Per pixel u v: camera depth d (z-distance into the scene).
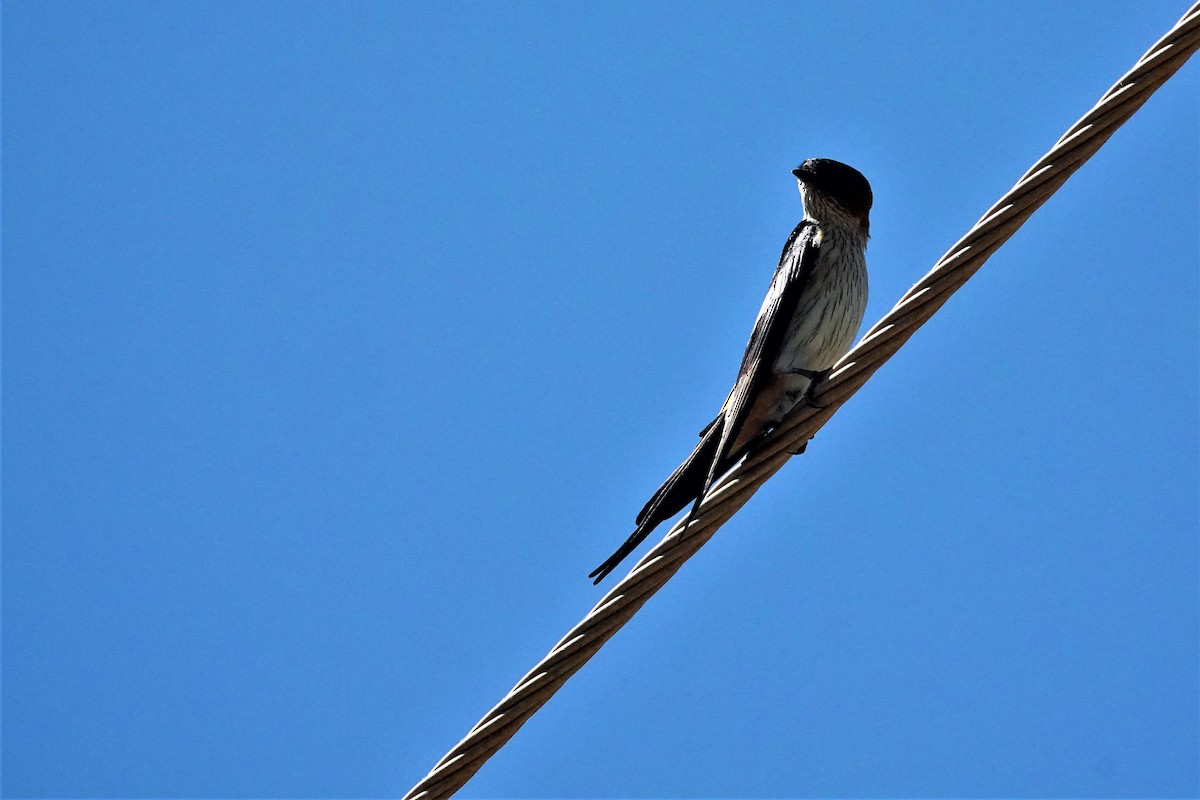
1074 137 9.85
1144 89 9.77
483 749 9.57
